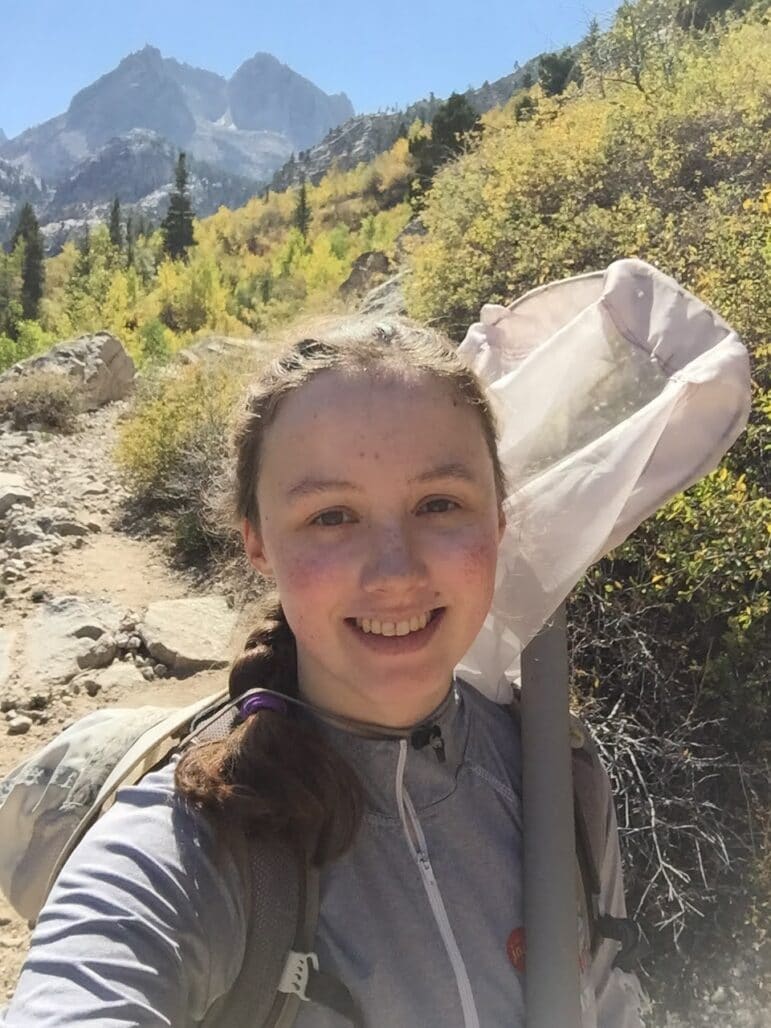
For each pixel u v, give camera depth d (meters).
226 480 1.15
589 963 1.11
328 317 1.17
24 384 10.54
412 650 0.92
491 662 1.20
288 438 0.94
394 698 0.93
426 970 0.92
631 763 2.55
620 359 1.26
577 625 2.84
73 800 1.38
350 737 0.97
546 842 1.01
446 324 6.12
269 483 0.96
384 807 0.98
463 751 1.07
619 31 8.19
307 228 70.12
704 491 2.80
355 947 0.89
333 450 0.92
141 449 7.18
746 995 2.17
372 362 0.95
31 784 1.43
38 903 1.45
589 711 2.61
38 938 0.81
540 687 1.12
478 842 1.02
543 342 1.43
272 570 1.02
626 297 1.28
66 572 5.89
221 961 0.84
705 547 2.70
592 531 1.12
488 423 1.04
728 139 5.82
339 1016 0.86
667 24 8.62
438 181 9.03
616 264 1.32
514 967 0.98
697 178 5.62
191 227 82.12
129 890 0.82
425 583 0.91
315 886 0.88
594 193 6.15
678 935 2.20
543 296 1.44
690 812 2.41
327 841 0.89
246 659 1.08
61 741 1.48
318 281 43.03
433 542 0.92
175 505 6.79
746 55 6.59
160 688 4.44
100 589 5.60
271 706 0.94
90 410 11.32
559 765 1.07
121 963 0.78
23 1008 0.76
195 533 5.98
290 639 1.10
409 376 0.95
